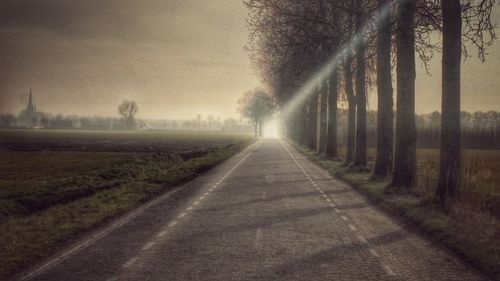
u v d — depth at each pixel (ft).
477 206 41.39
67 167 113.80
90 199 52.08
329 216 40.55
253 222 37.58
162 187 63.52
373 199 51.21
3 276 23.36
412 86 56.85
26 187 70.85
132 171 92.17
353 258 26.27
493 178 81.61
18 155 165.27
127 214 42.70
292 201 49.90
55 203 53.16
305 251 27.89
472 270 24.09
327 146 125.90
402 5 56.44
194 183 70.03
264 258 26.22
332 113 125.29
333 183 68.59
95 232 34.47
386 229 34.94
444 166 43.68
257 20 99.76
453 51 43.65
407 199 48.16
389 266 24.66
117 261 25.86
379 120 70.54
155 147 238.27
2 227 35.96
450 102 43.73
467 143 304.71
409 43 56.54
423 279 22.47
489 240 30.04
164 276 22.82
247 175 82.28
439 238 31.50
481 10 47.83
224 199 51.72
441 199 43.04
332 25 84.38
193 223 37.32
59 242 31.17
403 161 56.90
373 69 96.32
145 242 30.66
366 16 72.84
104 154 172.55
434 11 67.77
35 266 25.29
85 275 23.20
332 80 124.77
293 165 107.65
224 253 27.43
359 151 88.69
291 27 97.96
